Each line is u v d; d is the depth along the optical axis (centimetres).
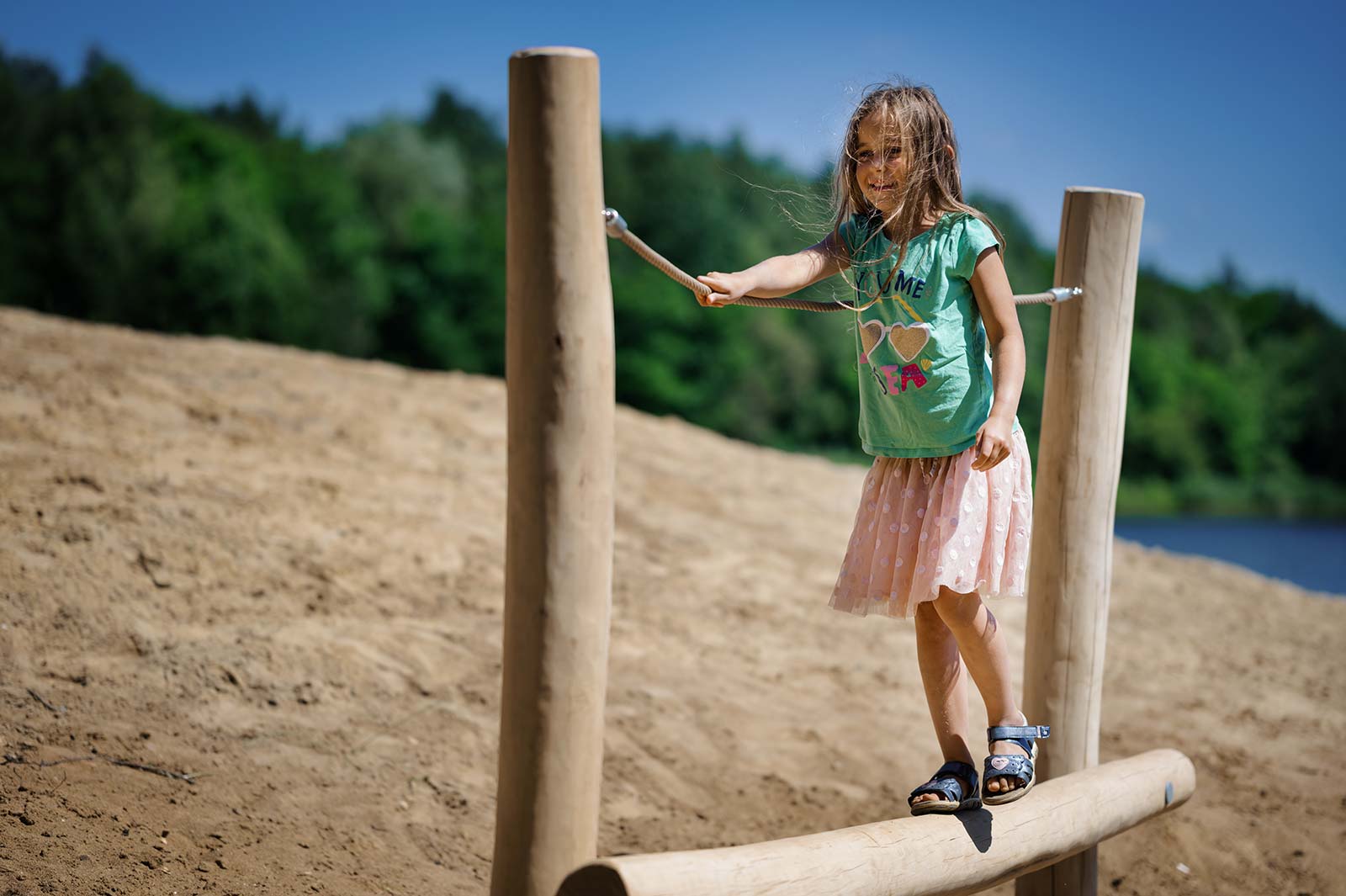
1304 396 6506
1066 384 354
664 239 5406
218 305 4803
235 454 712
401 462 788
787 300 300
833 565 840
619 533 802
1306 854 527
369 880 375
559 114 227
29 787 372
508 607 239
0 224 4619
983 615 302
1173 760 379
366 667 511
